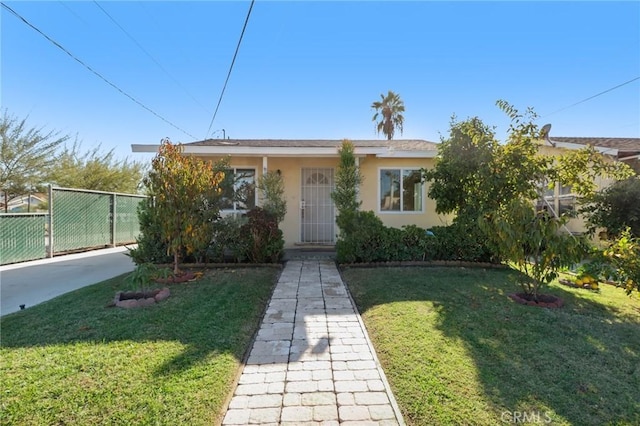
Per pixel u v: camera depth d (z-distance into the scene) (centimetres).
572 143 995
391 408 244
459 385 268
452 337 360
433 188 773
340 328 402
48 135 1650
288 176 1020
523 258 492
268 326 409
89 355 315
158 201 625
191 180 634
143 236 761
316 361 318
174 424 222
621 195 761
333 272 704
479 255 757
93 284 627
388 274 663
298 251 972
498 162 668
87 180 1820
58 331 377
